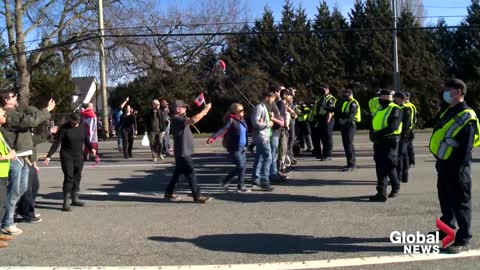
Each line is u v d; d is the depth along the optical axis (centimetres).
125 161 1558
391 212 786
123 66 3709
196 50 3925
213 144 2077
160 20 3709
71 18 3153
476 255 573
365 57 4119
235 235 674
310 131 1616
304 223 729
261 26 4350
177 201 903
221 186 1032
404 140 998
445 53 4138
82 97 6200
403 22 4044
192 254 597
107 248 627
